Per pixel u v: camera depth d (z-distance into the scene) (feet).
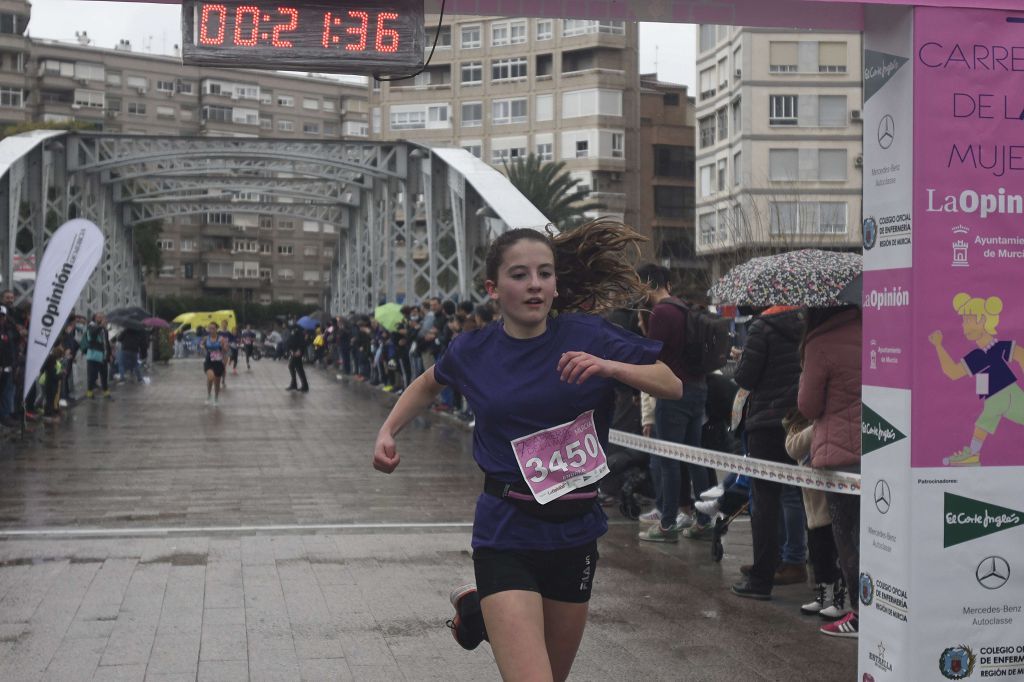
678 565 24.89
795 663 17.42
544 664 10.61
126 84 385.09
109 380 106.11
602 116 230.27
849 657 17.78
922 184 13.92
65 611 20.01
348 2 15.21
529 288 11.41
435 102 245.24
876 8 14.60
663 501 27.73
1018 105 14.11
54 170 103.24
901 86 14.16
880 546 14.56
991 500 14.06
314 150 106.11
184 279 393.70
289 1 15.14
